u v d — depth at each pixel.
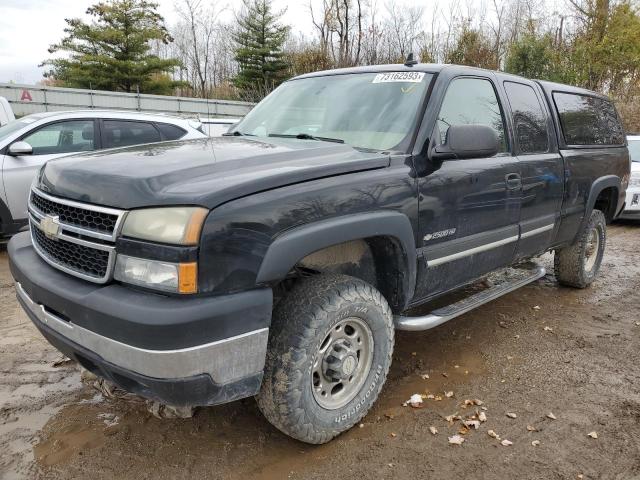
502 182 3.60
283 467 2.59
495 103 3.80
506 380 3.50
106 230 2.26
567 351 3.98
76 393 3.26
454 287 3.53
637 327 4.51
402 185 2.87
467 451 2.72
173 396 2.15
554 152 4.38
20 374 3.48
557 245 4.73
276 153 2.70
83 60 28.14
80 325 2.27
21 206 6.53
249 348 2.25
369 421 2.98
